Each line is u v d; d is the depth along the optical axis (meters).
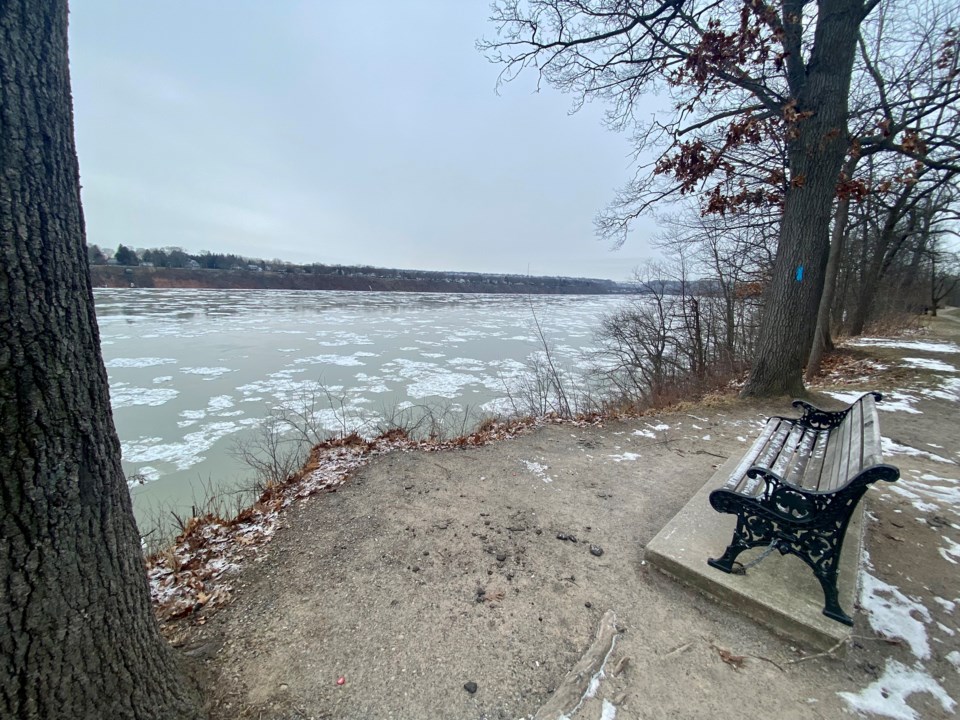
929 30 6.89
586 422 5.67
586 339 28.34
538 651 2.03
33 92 1.12
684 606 2.30
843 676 1.88
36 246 1.14
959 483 3.71
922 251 17.03
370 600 2.35
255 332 27.72
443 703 1.77
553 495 3.58
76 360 1.26
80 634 1.29
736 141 5.40
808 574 2.38
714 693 1.80
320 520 3.18
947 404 6.22
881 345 11.88
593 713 1.71
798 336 6.18
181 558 2.73
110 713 1.36
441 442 4.91
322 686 1.84
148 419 11.80
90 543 1.32
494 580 2.52
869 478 1.92
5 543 1.14
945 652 2.00
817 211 5.75
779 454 2.87
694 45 5.37
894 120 6.17
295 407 12.87
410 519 3.20
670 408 6.27
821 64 5.30
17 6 1.08
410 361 20.73
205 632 2.12
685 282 14.75
